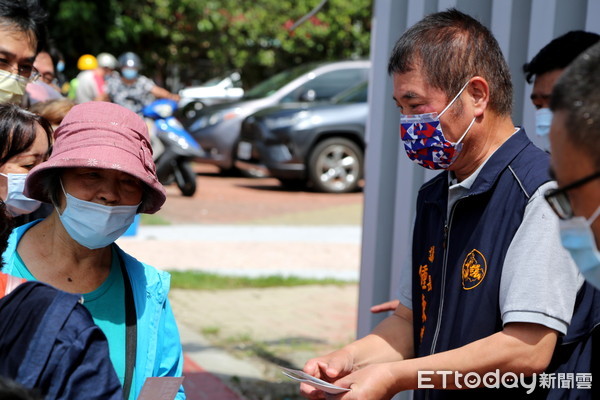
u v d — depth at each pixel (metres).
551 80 2.89
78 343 1.60
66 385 1.58
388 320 2.73
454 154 2.33
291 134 13.08
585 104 1.45
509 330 2.16
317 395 2.48
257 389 5.05
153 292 2.30
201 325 6.32
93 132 2.15
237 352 5.75
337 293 7.45
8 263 2.21
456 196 2.36
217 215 11.11
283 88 14.33
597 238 1.53
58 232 2.25
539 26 3.47
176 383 1.89
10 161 2.66
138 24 16.92
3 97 3.19
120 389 1.66
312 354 5.75
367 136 4.34
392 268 4.17
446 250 2.38
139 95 12.20
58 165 2.09
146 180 2.14
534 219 2.16
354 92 13.91
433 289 2.43
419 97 2.31
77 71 16.30
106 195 2.14
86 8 15.53
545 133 2.93
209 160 14.02
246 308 6.85
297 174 13.24
